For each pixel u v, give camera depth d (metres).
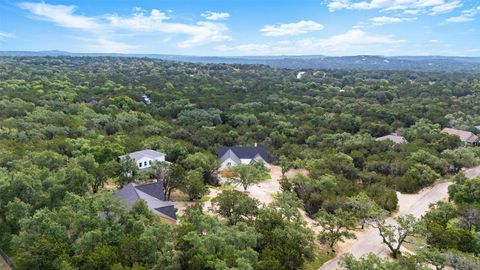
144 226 33.16
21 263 29.64
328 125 103.88
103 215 35.75
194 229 34.56
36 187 40.34
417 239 47.69
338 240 45.62
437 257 35.88
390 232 43.72
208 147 84.75
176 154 71.12
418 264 37.06
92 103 116.81
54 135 80.25
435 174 68.38
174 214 44.62
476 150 80.06
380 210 49.78
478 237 43.78
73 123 90.88
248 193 62.50
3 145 64.44
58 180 42.19
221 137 90.88
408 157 74.94
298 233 38.53
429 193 65.56
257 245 36.75
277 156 82.62
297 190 59.97
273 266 31.80
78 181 43.06
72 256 30.34
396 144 84.06
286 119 110.56
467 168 77.75
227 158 74.50
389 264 32.88
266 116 112.31
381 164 72.56
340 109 125.00
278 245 36.28
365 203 51.56
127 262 29.56
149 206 43.00
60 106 106.81
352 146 82.75
